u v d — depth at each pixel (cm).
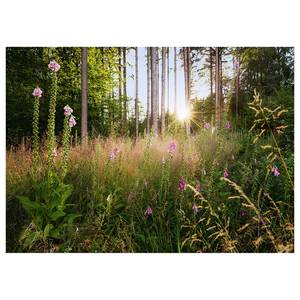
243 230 383
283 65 595
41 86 670
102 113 710
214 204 384
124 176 460
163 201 399
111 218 407
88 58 707
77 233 386
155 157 503
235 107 620
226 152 510
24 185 437
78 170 485
